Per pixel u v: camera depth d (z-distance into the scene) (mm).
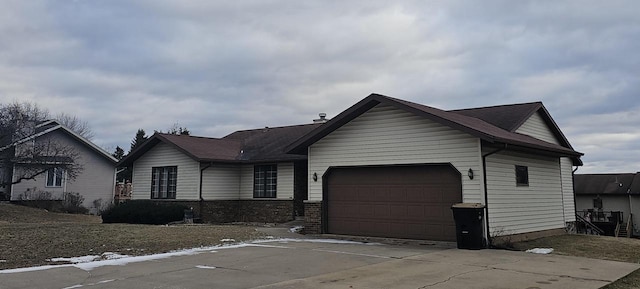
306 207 15828
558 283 7492
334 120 14922
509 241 12875
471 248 11688
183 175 22016
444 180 13086
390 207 14102
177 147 21734
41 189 27516
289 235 15289
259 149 23234
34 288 7148
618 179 41625
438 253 11008
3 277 7918
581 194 41406
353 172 15070
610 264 9438
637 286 7543
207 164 21406
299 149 16531
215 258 10203
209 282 7668
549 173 16453
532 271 8578
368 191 14641
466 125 12320
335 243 13156
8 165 24812
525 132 18000
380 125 14398
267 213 21438
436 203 13180
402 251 11414
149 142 23250
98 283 7559
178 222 20266
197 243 12516
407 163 13656
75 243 11844
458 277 7992
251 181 22266
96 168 30469
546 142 18141
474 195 12266
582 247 12633
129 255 10508
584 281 7672
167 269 8859
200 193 21156
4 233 13195
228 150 23469
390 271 8617
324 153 15680
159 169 23266
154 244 12141
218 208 21688
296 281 7719
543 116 19672
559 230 16531
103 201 30234
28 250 10648
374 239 13992
